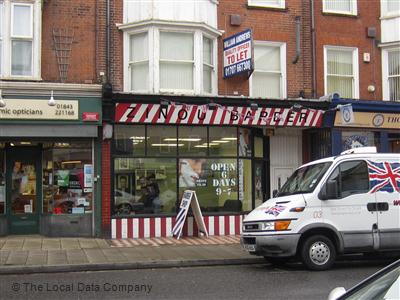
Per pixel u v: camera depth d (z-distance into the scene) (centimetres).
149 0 1502
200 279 959
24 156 1526
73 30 1485
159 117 1498
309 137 1781
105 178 1474
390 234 1058
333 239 1048
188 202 1482
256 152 1683
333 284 889
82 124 1434
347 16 1764
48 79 1456
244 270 1066
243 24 1642
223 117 1551
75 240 1421
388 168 1084
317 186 1041
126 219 1484
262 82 1662
